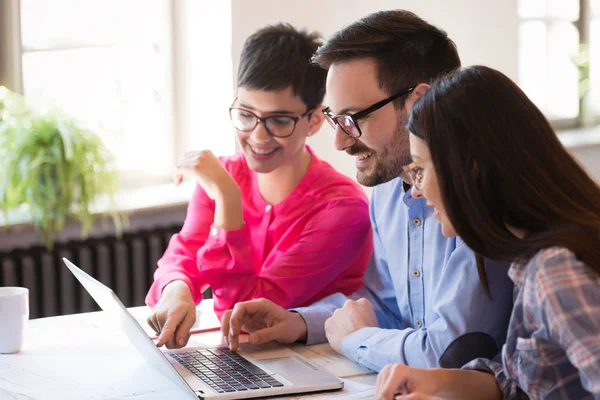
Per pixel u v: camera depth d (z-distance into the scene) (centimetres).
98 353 187
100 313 221
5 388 165
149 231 346
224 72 354
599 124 487
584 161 455
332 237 221
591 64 480
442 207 139
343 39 184
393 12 188
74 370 175
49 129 321
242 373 171
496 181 131
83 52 359
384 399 141
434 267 186
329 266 221
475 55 390
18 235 331
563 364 132
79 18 356
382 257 211
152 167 377
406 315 199
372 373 177
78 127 327
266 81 218
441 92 137
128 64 368
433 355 169
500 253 132
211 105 364
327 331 193
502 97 134
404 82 181
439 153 134
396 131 183
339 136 191
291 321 195
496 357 169
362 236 226
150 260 347
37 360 182
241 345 193
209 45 361
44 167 320
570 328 122
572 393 133
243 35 337
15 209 325
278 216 230
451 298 169
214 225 224
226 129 360
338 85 185
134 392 162
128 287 344
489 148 131
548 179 131
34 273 326
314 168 233
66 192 321
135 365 178
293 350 194
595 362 119
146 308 226
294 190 230
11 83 344
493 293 165
